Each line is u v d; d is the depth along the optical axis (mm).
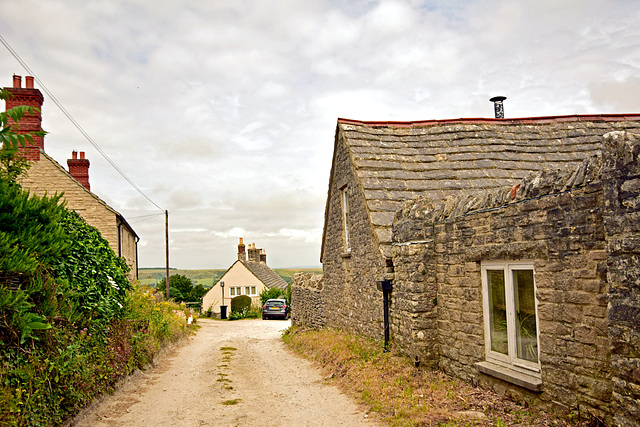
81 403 6805
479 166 11891
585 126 13352
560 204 5445
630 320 4328
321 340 13211
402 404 6637
